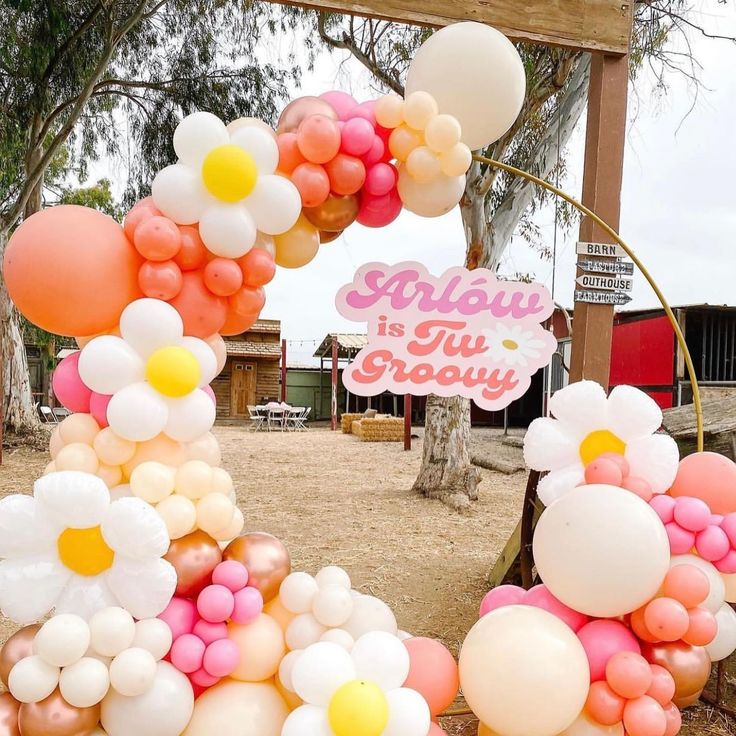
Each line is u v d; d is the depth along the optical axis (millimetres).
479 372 2123
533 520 3127
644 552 1650
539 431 2000
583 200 2771
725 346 10414
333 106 1936
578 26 2621
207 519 1632
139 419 1538
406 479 8086
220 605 1561
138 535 1423
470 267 5934
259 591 1727
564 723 1584
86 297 1570
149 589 1472
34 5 7793
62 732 1417
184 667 1546
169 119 9961
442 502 6387
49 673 1419
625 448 1963
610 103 2703
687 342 10469
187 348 1671
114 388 1577
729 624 1968
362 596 1844
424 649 1745
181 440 1654
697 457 2016
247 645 1632
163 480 1592
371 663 1533
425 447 6824
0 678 1608
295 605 1698
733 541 1807
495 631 1650
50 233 1563
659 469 1890
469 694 1654
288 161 1825
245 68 9586
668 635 1681
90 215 1645
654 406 1917
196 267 1741
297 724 1454
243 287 1795
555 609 1799
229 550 1782
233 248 1686
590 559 1656
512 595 1947
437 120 1826
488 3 2521
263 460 9781
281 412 17500
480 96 1949
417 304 2094
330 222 1914
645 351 10883
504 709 1572
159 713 1472
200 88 9641
